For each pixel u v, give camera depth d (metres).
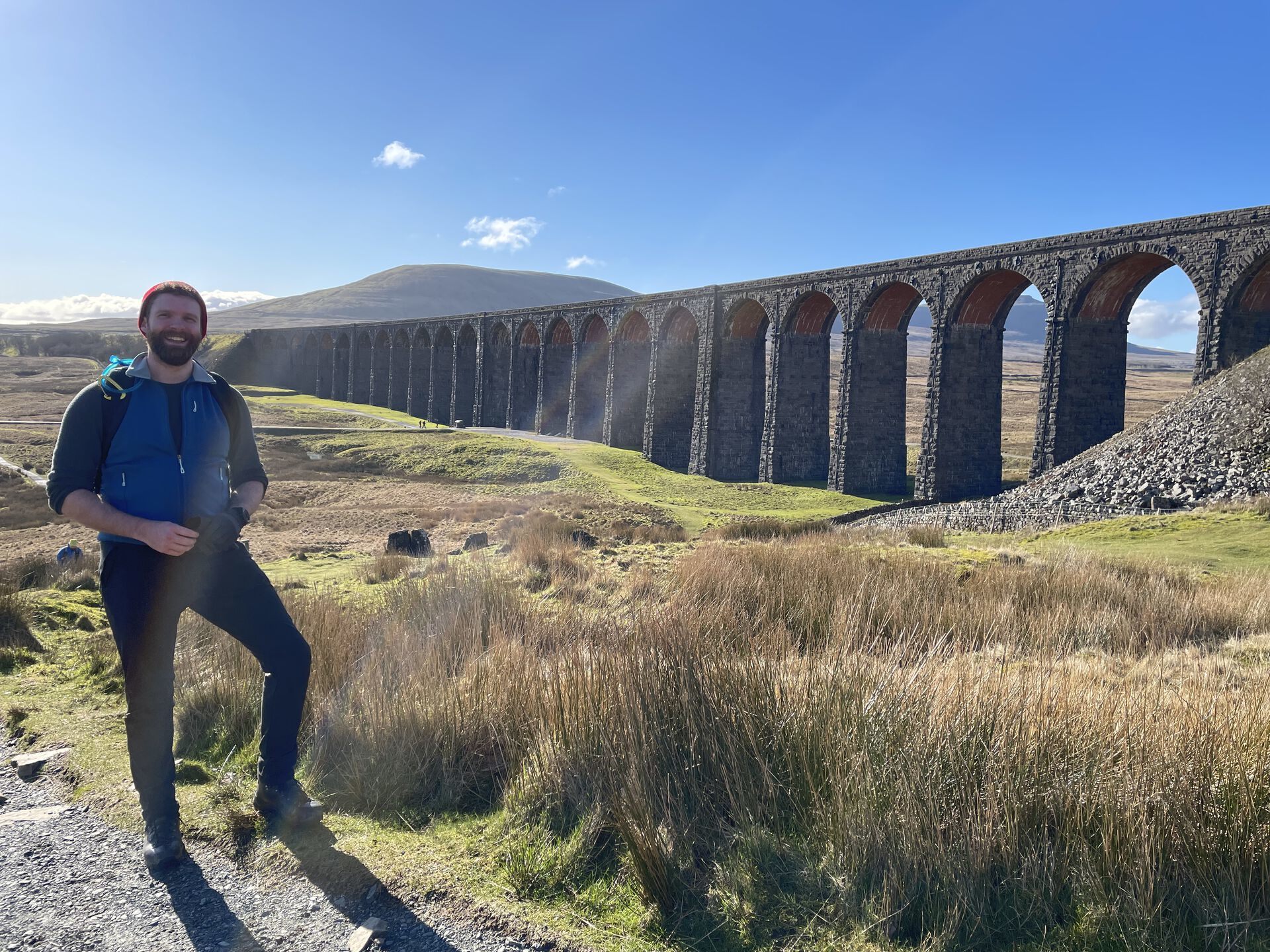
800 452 49.34
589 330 72.81
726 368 53.03
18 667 6.51
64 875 3.10
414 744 4.09
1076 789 3.22
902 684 4.04
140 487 3.37
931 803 3.10
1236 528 16.98
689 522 30.94
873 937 2.70
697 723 3.85
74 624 8.73
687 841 3.24
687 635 4.61
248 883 3.08
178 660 6.16
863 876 2.97
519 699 4.50
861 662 4.35
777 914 2.83
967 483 39.53
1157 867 2.83
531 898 2.96
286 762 3.67
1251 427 22.14
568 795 3.60
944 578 9.83
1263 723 3.52
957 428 39.12
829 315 48.97
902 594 8.38
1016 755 3.41
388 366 103.81
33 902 2.89
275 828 3.54
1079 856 2.96
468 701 4.53
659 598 8.39
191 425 3.49
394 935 2.70
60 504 3.25
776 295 48.38
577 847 3.21
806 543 13.84
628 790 3.37
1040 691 3.92
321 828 3.56
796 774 3.61
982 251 36.66
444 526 33.62
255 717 4.80
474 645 5.97
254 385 127.50
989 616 7.73
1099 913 2.74
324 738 4.36
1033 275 34.59
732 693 4.05
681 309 56.56
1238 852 2.86
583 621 6.84
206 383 3.65
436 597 7.70
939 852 2.93
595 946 2.66
